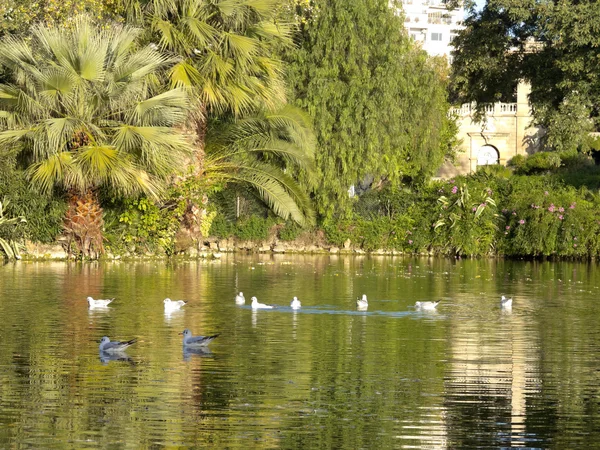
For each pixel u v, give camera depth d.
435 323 17.52
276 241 40.56
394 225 40.38
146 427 10.02
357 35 38.50
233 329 16.45
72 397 11.15
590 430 10.09
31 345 14.52
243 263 32.91
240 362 13.33
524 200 39.53
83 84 28.41
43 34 28.55
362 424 10.24
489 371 12.91
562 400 11.30
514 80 42.38
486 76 42.09
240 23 31.92
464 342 15.27
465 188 40.12
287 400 11.18
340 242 40.41
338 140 38.41
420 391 11.70
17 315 17.84
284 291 23.05
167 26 30.70
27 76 28.36
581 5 38.00
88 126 28.88
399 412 10.72
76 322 17.02
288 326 16.91
